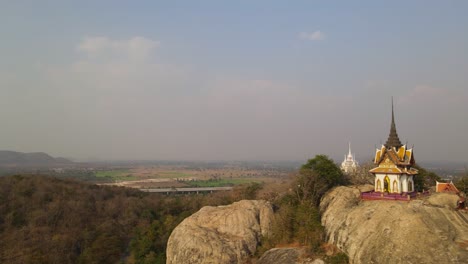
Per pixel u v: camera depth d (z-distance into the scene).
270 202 82.81
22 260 88.19
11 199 115.62
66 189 137.38
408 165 66.19
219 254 64.50
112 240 106.94
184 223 73.69
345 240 57.03
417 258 48.09
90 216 122.38
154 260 88.62
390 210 55.94
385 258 50.16
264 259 62.41
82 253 100.06
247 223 72.00
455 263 46.09
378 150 67.69
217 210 76.31
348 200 65.31
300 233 65.25
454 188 63.12
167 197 171.75
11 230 102.06
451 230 50.34
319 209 70.81
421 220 51.88
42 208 116.12
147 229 106.75
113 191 159.25
